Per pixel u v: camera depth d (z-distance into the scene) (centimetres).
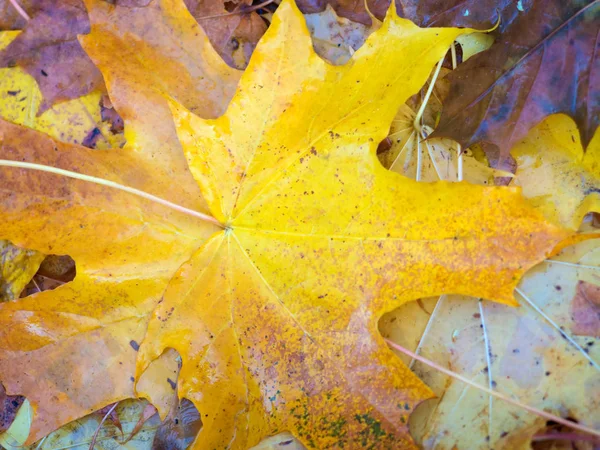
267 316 18
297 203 18
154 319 18
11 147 18
